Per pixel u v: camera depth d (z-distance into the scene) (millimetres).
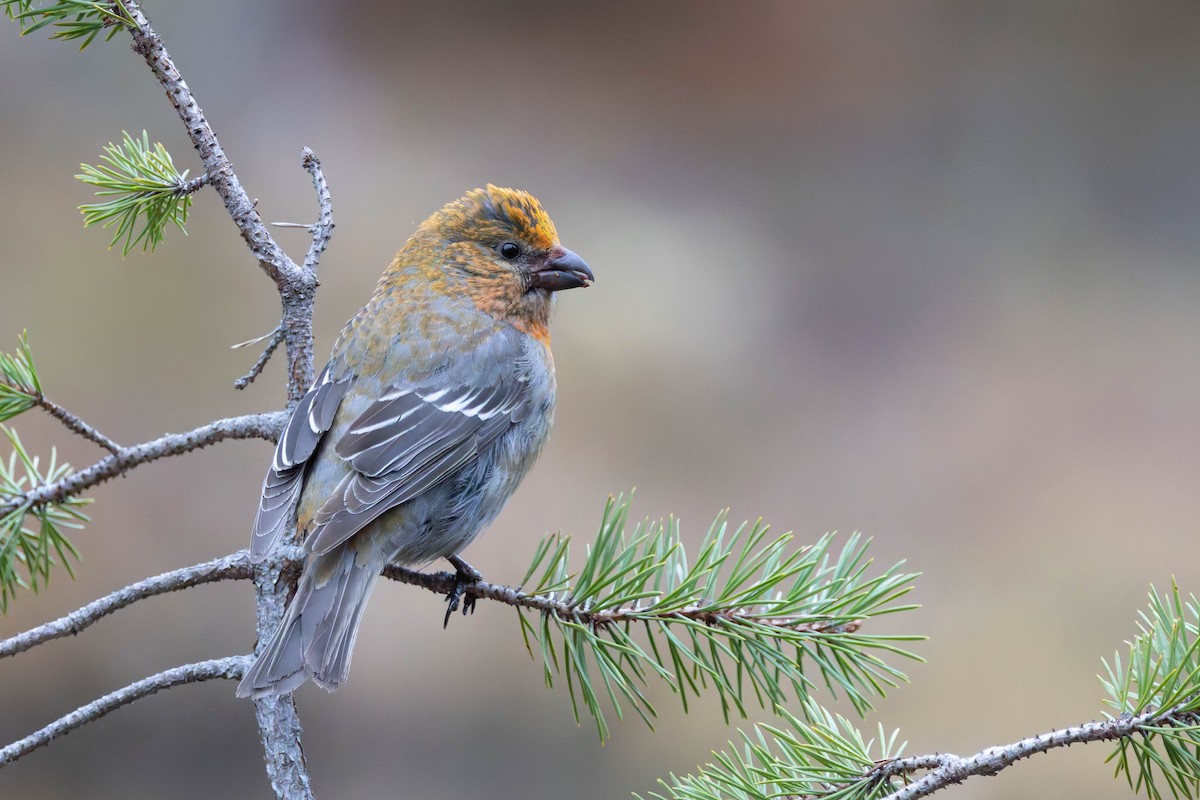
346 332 7199
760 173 19094
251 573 5637
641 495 13852
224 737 11500
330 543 5938
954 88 20281
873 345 16484
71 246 14109
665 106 19812
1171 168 19234
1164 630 4613
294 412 6047
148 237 6117
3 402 5824
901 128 19828
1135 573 13086
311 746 11430
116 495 12414
